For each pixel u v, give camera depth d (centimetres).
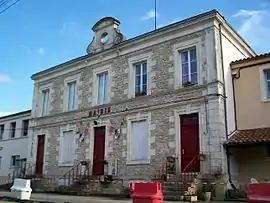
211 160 1505
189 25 1717
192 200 1305
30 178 2334
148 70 1856
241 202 1269
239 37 1841
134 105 1870
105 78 2105
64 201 1326
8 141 3073
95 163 1998
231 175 1510
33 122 2520
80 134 2123
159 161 1683
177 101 1689
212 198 1370
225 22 1692
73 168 2105
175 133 1659
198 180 1452
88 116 2106
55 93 2409
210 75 1597
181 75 1725
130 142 1839
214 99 1559
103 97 2081
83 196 1648
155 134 1738
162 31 1816
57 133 2300
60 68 2391
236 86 1702
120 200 1370
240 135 1560
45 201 1316
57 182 2170
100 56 2128
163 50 1814
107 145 1944
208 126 1552
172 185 1477
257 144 1461
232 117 1639
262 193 787
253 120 1617
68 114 2247
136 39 1925
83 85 2212
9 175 2888
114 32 2089
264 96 1614
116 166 1861
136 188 1020
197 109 1609
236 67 1717
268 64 1625
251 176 1524
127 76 1950
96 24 2202
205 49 1644
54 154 2273
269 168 1488
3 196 1530
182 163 1606
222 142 1507
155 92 1791
